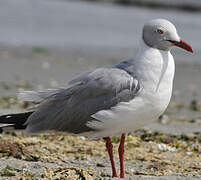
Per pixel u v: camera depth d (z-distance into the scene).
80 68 26.94
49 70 26.03
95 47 33.47
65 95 10.62
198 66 28.27
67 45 33.66
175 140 14.88
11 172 10.44
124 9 50.47
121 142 10.77
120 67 10.62
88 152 13.10
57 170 10.50
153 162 12.62
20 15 43.75
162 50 10.65
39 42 34.25
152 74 10.24
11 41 34.00
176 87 23.59
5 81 23.00
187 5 49.53
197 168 12.19
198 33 38.53
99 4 52.62
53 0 53.19
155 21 10.66
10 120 10.78
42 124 10.69
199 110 19.91
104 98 10.31
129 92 10.20
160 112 10.51
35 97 10.77
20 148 12.55
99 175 10.85
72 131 10.69
